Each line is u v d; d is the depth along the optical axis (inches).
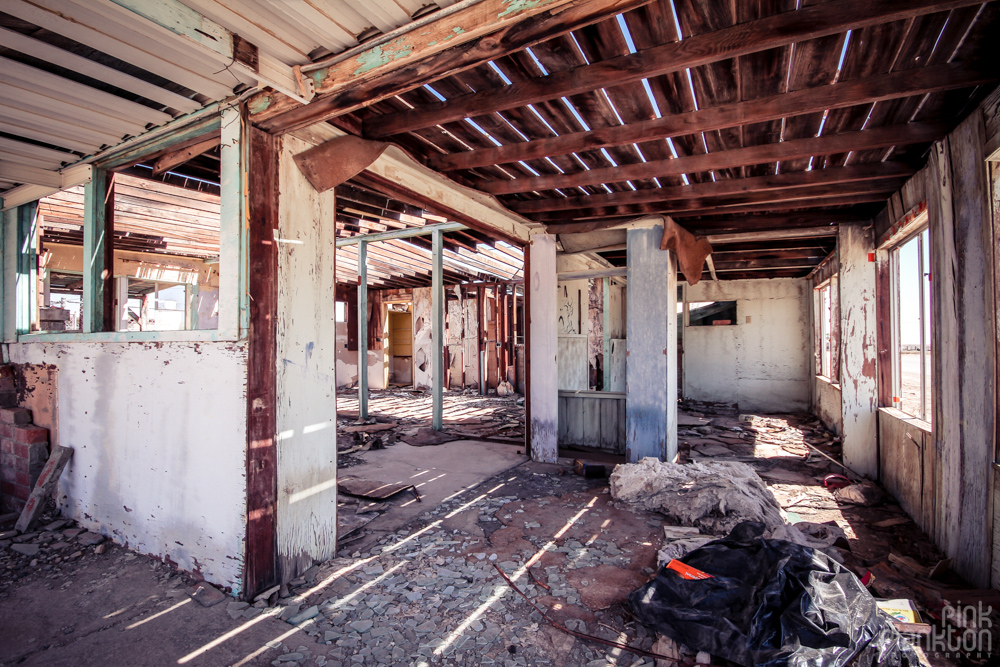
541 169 160.1
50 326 165.9
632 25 85.7
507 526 141.3
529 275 227.1
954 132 114.0
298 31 81.0
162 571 109.6
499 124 126.2
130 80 93.6
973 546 107.5
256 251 101.0
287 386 107.9
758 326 390.3
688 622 83.0
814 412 360.5
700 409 395.2
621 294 451.8
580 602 99.7
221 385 101.4
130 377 119.5
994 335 100.3
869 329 200.1
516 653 84.0
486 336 504.4
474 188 166.1
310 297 114.4
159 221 251.9
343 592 103.9
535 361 222.8
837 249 208.2
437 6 76.2
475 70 100.4
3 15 74.1
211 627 90.5
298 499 110.6
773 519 137.9
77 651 83.7
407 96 112.8
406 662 81.9
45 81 93.1
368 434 264.7
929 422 148.0
